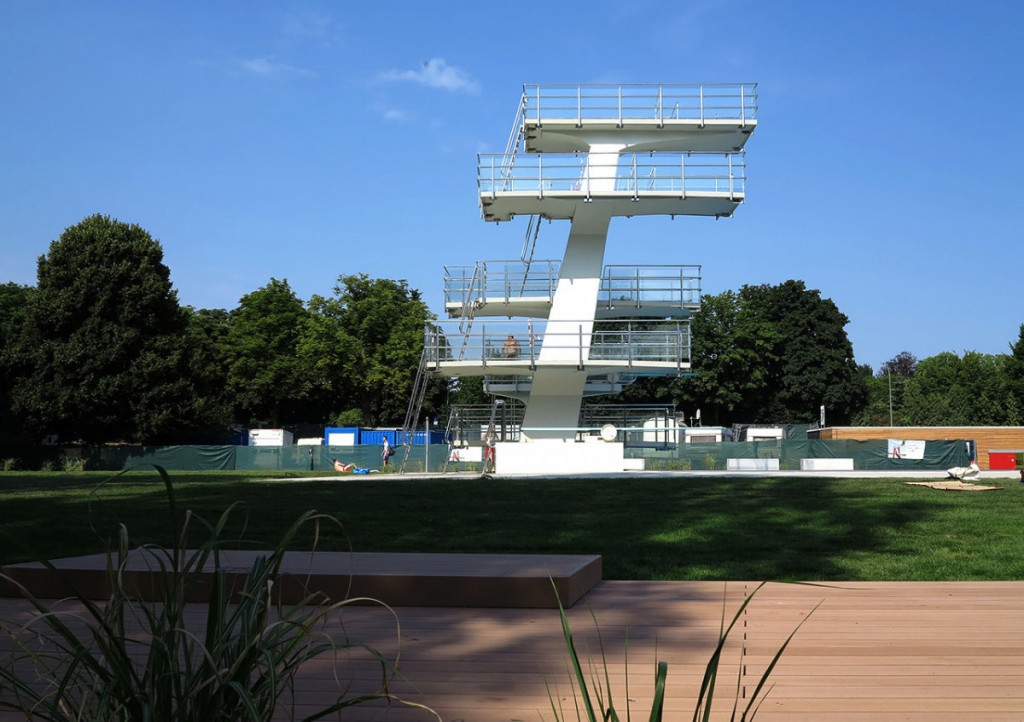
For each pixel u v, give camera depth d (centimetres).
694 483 2200
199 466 4978
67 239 5138
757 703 370
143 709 208
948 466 3678
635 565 905
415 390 3325
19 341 5088
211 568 605
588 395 3691
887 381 10412
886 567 899
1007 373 8394
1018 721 344
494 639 491
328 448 4950
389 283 7475
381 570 612
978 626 526
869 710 359
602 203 3022
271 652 225
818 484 2139
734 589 667
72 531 1139
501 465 3142
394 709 368
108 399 4975
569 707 368
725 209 3070
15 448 4994
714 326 7544
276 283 7338
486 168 2972
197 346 5353
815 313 7581
